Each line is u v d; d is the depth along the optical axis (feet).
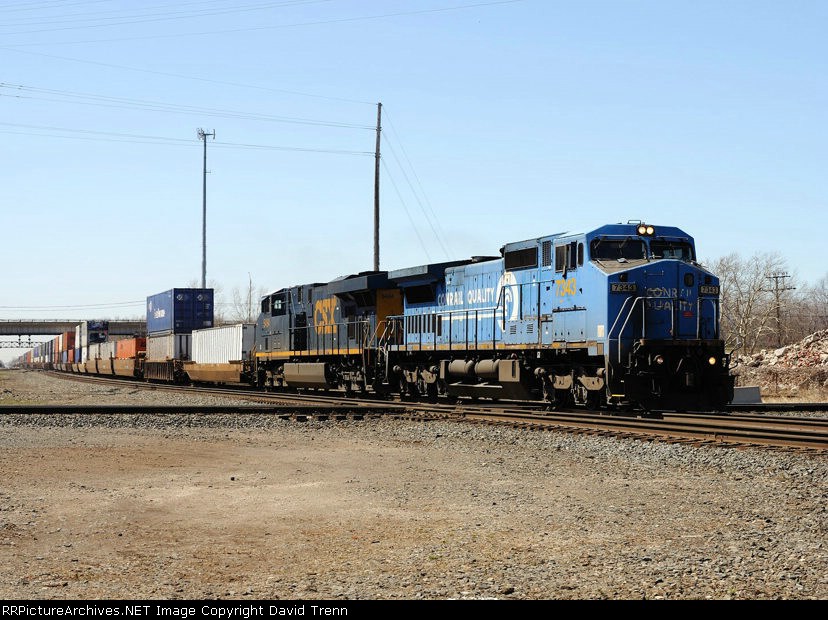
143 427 69.10
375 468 47.06
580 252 70.64
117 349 220.64
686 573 25.00
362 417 75.31
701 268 70.95
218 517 33.73
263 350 135.03
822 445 49.78
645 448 51.21
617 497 37.55
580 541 29.25
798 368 133.69
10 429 66.28
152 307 196.65
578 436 57.31
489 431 61.77
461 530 31.12
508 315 80.07
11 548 28.37
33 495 37.93
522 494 38.47
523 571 25.43
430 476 43.98
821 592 23.04
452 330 89.15
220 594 23.32
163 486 40.88
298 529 31.58
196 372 161.58
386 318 101.60
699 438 53.36
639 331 67.36
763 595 22.81
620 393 66.59
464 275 87.86
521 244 78.48
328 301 114.62
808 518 32.45
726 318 255.50
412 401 95.91
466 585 23.94
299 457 51.93
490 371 81.05
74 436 62.39
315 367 114.01
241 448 56.59
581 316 70.03
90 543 29.30
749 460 45.88
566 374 73.72
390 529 31.42
